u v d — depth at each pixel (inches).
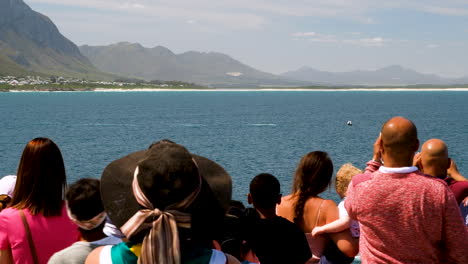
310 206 257.3
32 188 205.5
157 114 6161.4
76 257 178.4
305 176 259.0
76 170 2030.0
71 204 187.8
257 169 2065.7
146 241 119.1
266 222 223.9
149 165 121.2
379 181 185.2
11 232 205.0
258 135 3553.2
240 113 6510.8
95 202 188.4
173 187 120.0
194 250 128.3
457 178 283.0
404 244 180.9
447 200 177.5
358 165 2252.7
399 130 182.7
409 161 186.1
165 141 144.9
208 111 6993.1
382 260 184.9
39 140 209.2
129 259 127.3
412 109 7824.8
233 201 272.5
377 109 7829.7
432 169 246.4
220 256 129.6
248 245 226.5
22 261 206.8
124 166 132.6
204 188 129.6
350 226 256.2
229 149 2741.1
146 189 120.4
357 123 4795.8
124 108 7647.6
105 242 190.1
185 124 4586.6
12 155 2476.6
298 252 221.6
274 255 220.1
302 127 4308.6
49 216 208.7
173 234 119.1
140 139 3262.8
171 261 118.2
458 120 5265.8
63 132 3720.5
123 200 127.6
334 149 2765.7
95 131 3821.4
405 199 179.2
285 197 272.4
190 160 125.4
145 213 120.6
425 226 177.6
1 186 254.7
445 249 183.0
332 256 258.4
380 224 183.0
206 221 129.4
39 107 7736.2
